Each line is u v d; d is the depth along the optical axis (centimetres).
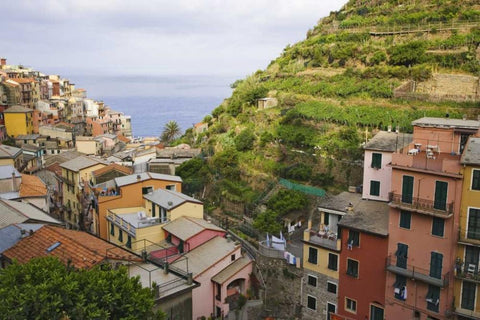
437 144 4169
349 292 4384
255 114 8312
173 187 6650
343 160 6106
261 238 5575
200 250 5125
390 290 4106
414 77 7212
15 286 2389
